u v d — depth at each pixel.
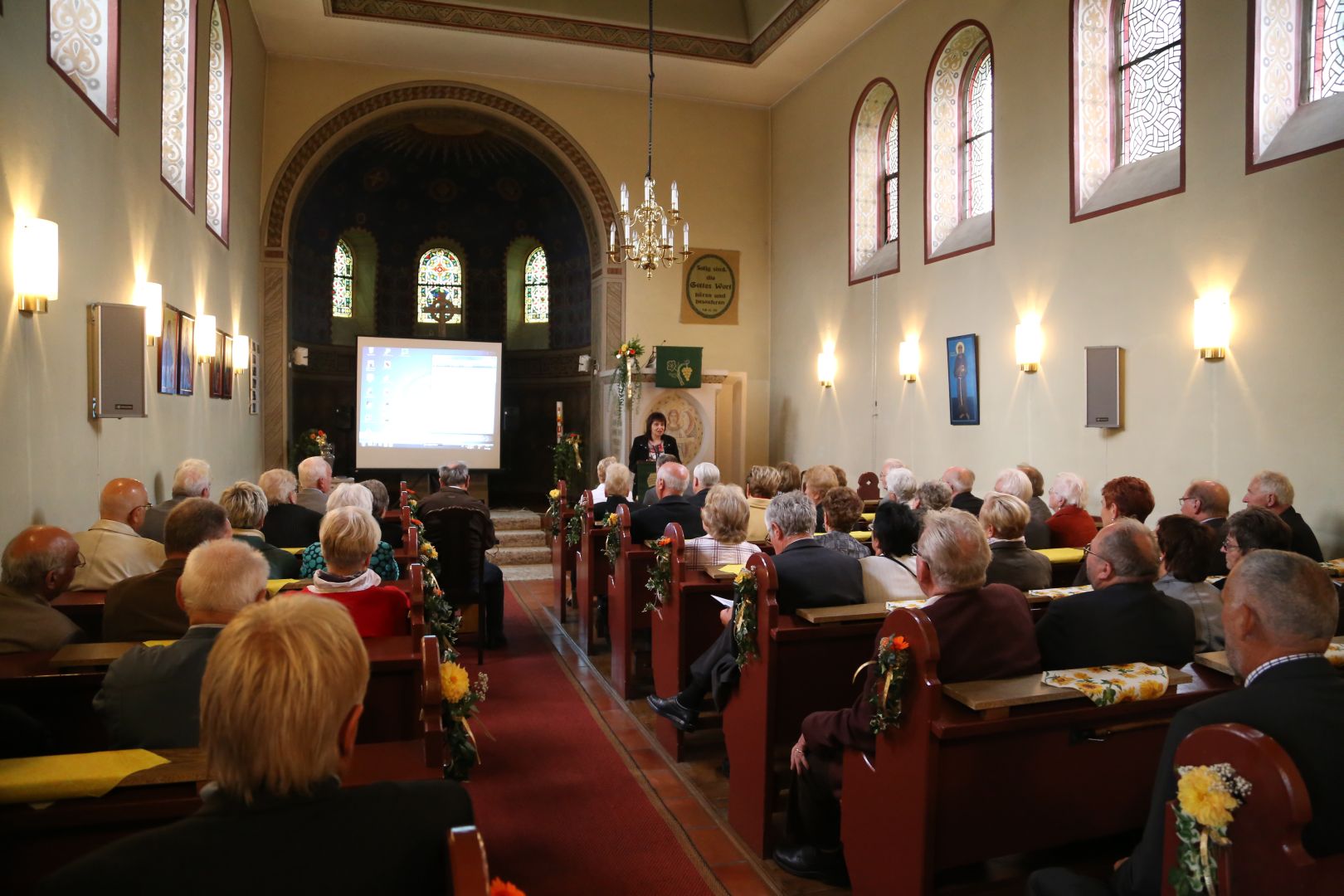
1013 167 8.59
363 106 12.19
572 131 12.89
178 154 7.37
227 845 1.21
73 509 4.81
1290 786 1.55
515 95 12.69
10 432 4.03
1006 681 2.61
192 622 2.43
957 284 9.42
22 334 4.17
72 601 3.91
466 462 12.70
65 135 4.67
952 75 9.81
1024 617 2.85
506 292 15.96
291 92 11.88
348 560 3.60
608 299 13.05
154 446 6.27
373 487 6.50
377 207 15.10
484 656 6.70
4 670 2.78
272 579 4.21
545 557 11.34
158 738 2.28
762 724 3.57
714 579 4.68
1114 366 7.29
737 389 13.47
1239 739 1.63
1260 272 6.16
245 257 10.38
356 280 15.16
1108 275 7.48
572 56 11.91
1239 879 1.62
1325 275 5.73
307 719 1.24
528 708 5.48
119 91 5.53
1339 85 6.08
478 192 15.64
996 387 8.81
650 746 4.84
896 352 10.50
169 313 6.46
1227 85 6.41
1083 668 2.80
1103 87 7.88
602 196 13.04
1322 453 5.75
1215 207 6.50
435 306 15.45
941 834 2.54
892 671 2.59
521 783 4.33
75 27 5.30
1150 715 2.68
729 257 13.55
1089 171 7.83
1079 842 2.95
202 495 5.29
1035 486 6.68
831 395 11.96
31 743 2.39
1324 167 5.73
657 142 13.23
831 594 3.73
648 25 11.69
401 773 2.23
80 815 1.88
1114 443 7.42
